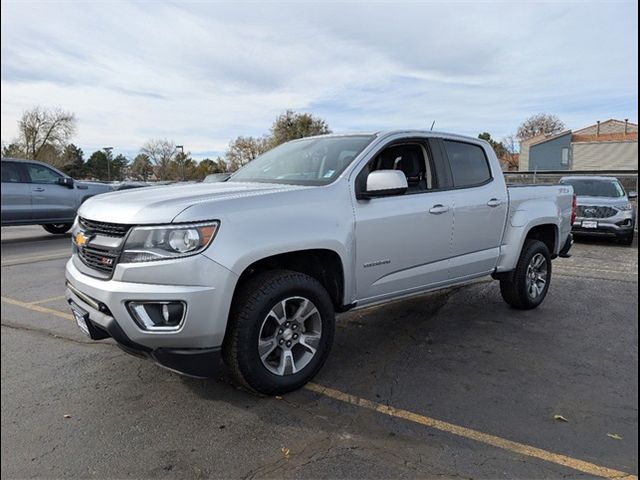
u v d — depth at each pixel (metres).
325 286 3.71
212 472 2.52
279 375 3.27
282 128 58.44
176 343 2.87
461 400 3.31
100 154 77.31
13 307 5.56
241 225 3.01
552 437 2.86
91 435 2.85
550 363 3.96
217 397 3.32
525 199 5.31
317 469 2.55
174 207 2.92
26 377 3.63
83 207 3.46
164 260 2.81
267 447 2.74
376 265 3.83
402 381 3.61
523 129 72.69
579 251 10.66
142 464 2.58
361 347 4.32
